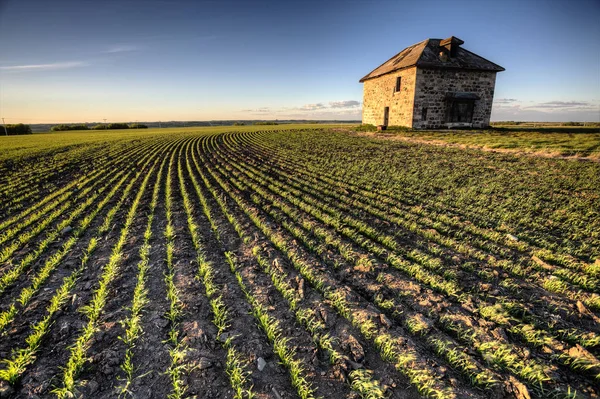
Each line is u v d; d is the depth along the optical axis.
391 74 31.42
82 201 10.39
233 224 7.87
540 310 4.23
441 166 14.13
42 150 27.41
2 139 46.97
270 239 6.98
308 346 3.73
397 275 5.25
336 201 9.71
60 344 3.71
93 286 4.96
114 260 5.61
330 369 3.40
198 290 4.86
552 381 3.15
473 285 4.87
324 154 19.89
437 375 3.22
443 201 9.35
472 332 3.83
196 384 3.18
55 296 4.51
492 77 30.02
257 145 28.80
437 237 6.60
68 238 7.02
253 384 3.20
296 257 5.87
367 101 36.97
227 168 16.70
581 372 3.28
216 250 6.38
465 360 3.41
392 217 8.00
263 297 4.68
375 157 17.50
